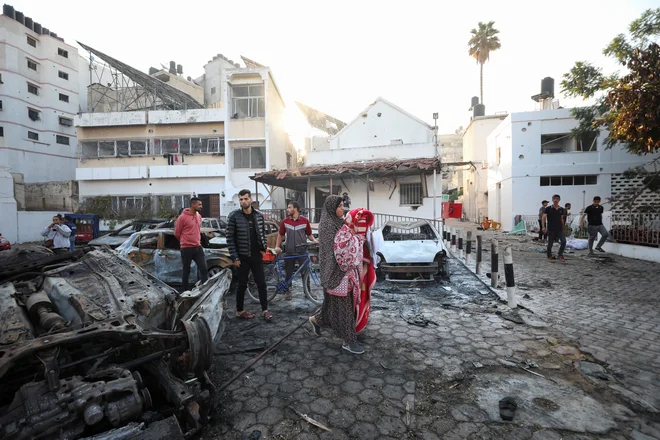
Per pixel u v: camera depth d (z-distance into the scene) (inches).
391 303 206.4
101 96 900.6
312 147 880.3
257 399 104.7
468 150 1186.0
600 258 362.9
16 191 838.5
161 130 803.4
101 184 810.2
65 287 112.7
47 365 73.5
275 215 619.2
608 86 378.6
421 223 298.8
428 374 119.0
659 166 641.0
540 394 104.8
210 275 247.8
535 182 722.2
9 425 64.7
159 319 115.6
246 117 772.0
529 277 275.4
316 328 145.8
